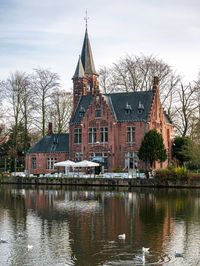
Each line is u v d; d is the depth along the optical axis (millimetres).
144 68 67750
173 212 29156
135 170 55844
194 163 55375
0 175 64250
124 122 59531
